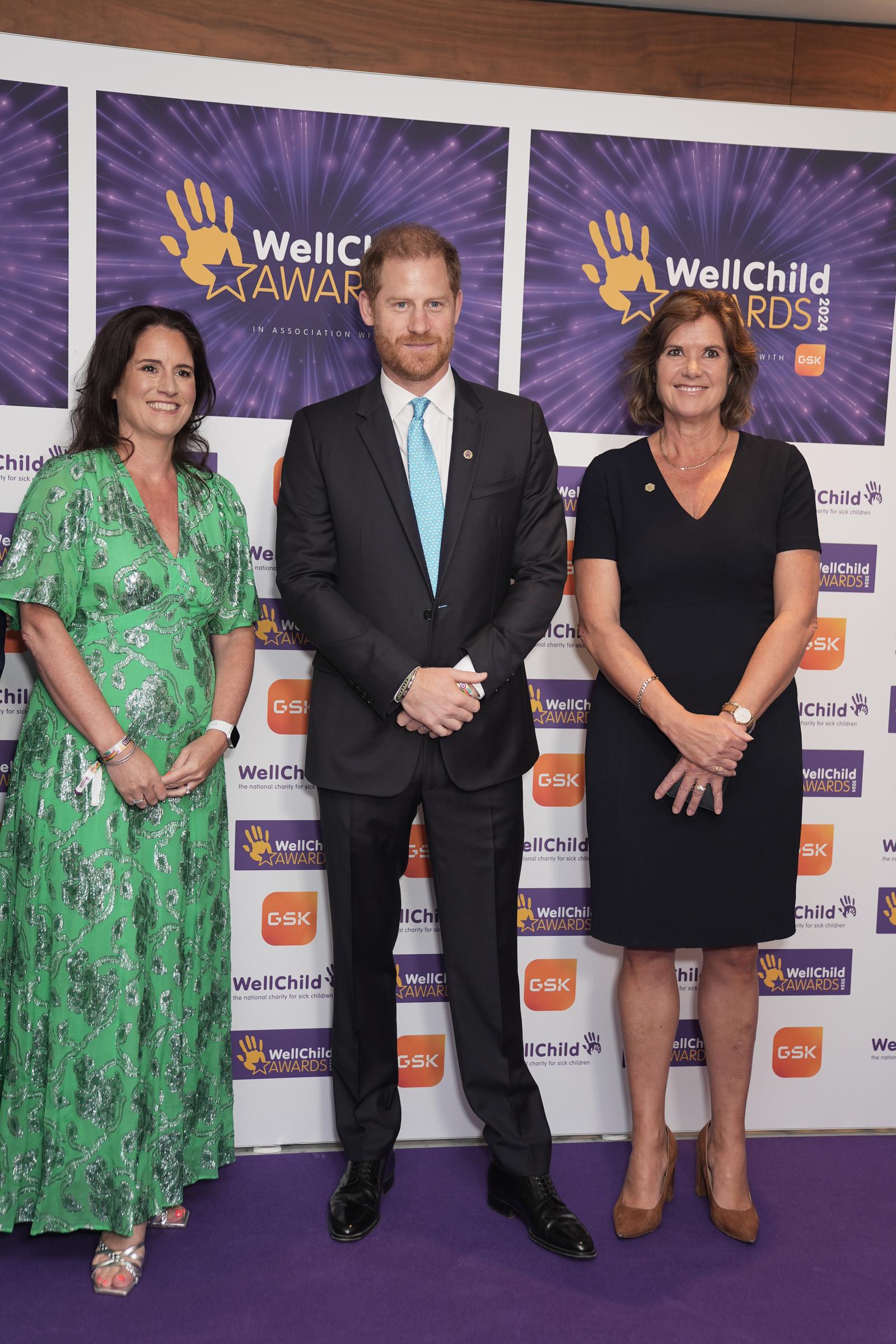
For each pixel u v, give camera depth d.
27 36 2.27
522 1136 2.19
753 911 2.17
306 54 2.43
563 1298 1.99
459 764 2.10
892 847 2.65
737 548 2.12
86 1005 1.97
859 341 2.54
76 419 2.21
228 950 2.26
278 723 2.48
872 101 2.61
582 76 2.52
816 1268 2.10
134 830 1.98
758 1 2.48
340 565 2.13
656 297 2.49
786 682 2.13
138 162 2.32
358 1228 2.16
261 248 2.38
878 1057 2.65
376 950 2.22
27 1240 2.16
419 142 2.38
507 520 2.12
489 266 2.44
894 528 2.59
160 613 2.01
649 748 2.18
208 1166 2.25
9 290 2.32
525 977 2.59
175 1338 1.87
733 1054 2.22
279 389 2.42
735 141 2.46
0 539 2.38
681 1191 2.38
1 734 2.42
